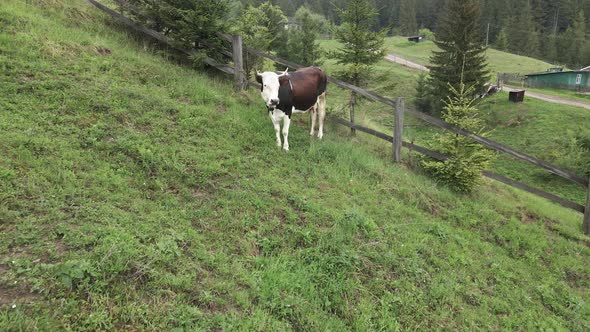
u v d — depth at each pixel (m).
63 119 6.05
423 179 8.97
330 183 7.24
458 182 8.91
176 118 7.39
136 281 3.86
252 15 14.22
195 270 4.27
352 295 4.78
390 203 7.20
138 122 6.77
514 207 9.41
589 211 9.00
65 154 5.30
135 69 8.61
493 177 9.05
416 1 99.62
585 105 36.88
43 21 9.02
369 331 4.36
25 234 3.96
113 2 11.88
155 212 4.90
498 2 88.88
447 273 5.82
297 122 10.30
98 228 4.24
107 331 3.35
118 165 5.58
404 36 87.06
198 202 5.45
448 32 28.36
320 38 51.69
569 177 8.92
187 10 9.45
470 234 7.23
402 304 4.89
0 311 3.18
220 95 9.06
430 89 31.08
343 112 11.68
